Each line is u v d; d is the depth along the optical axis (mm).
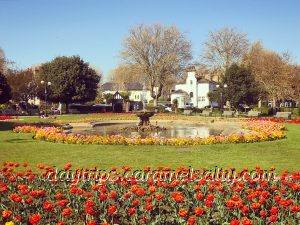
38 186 8172
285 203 6305
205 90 82562
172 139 16812
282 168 11797
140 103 68312
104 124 31844
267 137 18531
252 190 7457
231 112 43219
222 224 6273
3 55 61094
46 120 34875
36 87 58375
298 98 62656
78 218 6711
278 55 61875
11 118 37969
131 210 5961
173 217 6543
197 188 7121
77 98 57719
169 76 57531
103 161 12852
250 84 46625
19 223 6156
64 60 57844
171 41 57000
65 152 14781
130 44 57031
